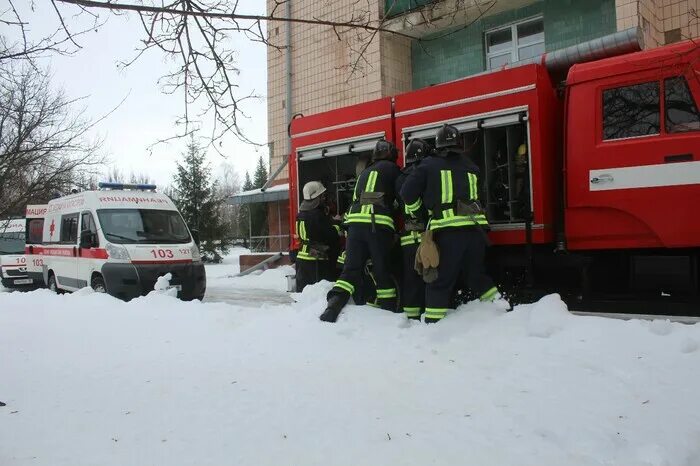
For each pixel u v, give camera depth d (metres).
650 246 5.08
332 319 5.25
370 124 6.57
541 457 2.63
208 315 5.96
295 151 7.36
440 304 4.95
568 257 5.54
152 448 2.84
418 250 4.95
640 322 4.35
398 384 3.71
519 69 5.53
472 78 5.80
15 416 3.35
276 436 2.94
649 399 3.28
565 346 4.17
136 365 4.42
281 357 4.45
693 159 4.86
